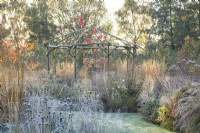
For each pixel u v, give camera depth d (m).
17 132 4.02
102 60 13.38
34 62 13.51
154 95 8.01
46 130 4.04
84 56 15.82
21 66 5.48
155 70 10.44
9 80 5.20
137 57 15.62
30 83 6.70
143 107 7.23
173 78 8.59
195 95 5.61
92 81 9.17
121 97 7.82
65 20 28.86
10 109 4.65
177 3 29.25
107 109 7.54
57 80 9.55
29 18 27.03
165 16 29.64
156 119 6.22
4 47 6.47
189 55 14.03
